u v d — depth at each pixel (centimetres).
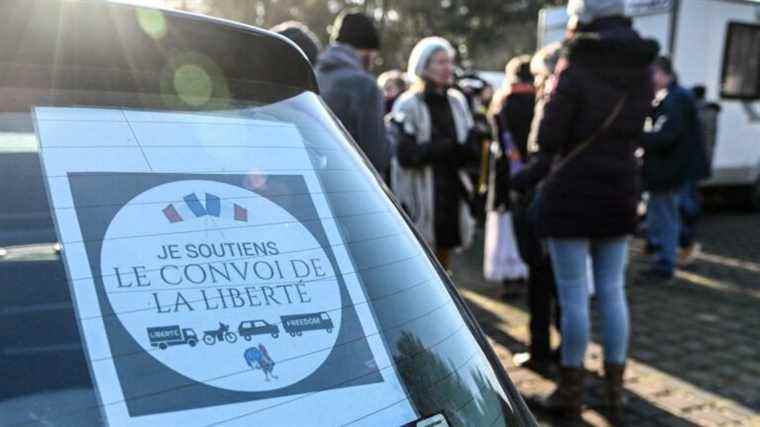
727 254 716
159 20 114
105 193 98
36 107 100
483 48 3212
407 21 3111
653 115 570
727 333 456
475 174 520
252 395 92
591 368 391
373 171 135
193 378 90
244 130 117
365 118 326
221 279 99
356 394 99
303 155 121
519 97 431
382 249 119
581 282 308
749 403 350
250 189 110
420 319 114
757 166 989
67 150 99
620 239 309
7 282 88
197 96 116
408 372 105
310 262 108
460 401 108
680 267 649
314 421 93
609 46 277
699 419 333
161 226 99
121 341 89
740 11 914
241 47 124
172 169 105
